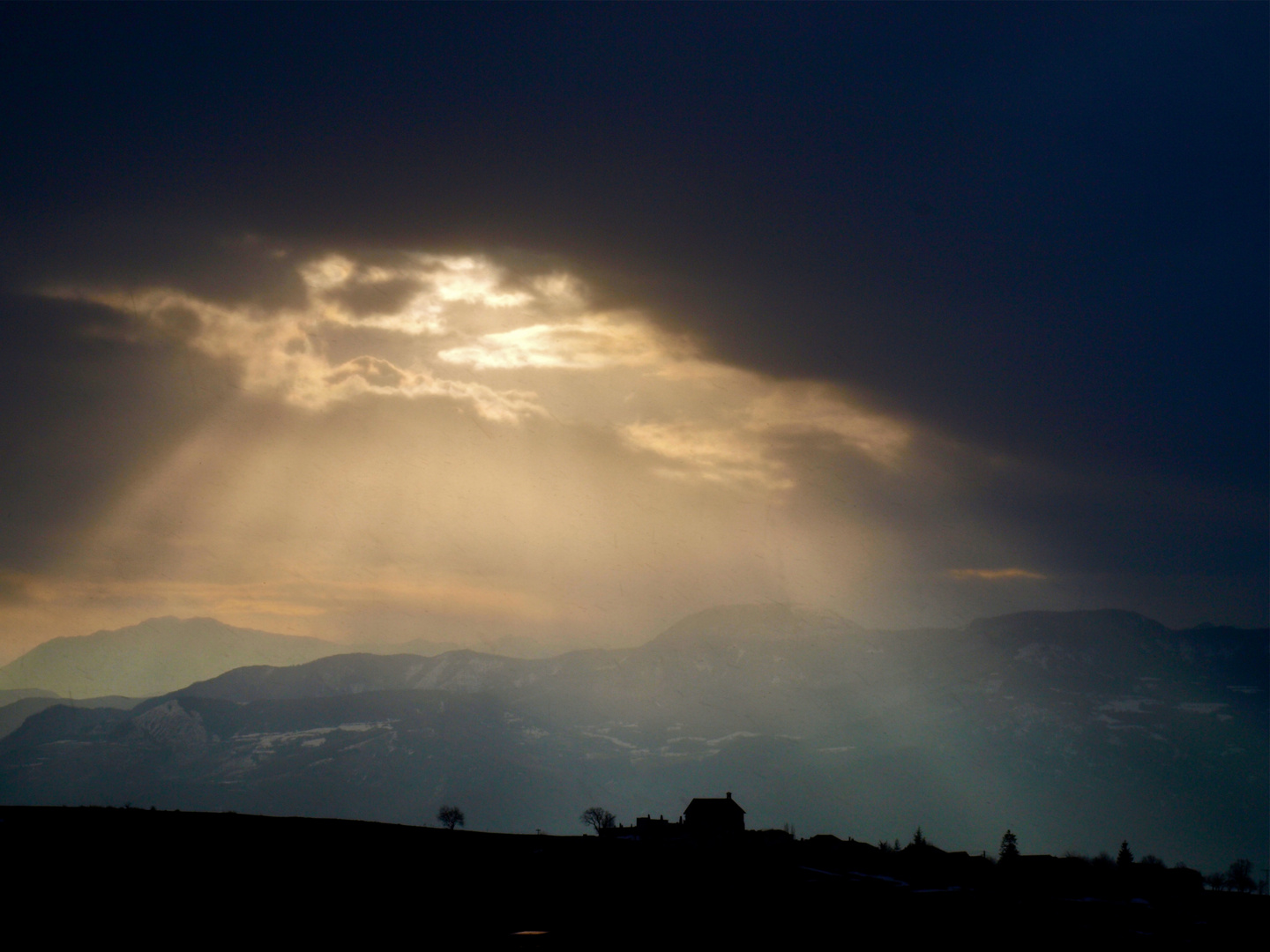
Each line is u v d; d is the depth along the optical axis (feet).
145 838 438.81
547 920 370.73
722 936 367.45
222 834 474.49
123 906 334.03
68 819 471.21
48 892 341.21
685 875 507.71
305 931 324.80
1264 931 506.48
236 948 300.40
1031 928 444.96
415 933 333.83
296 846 464.24
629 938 351.46
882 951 365.20
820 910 442.50
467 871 453.99
